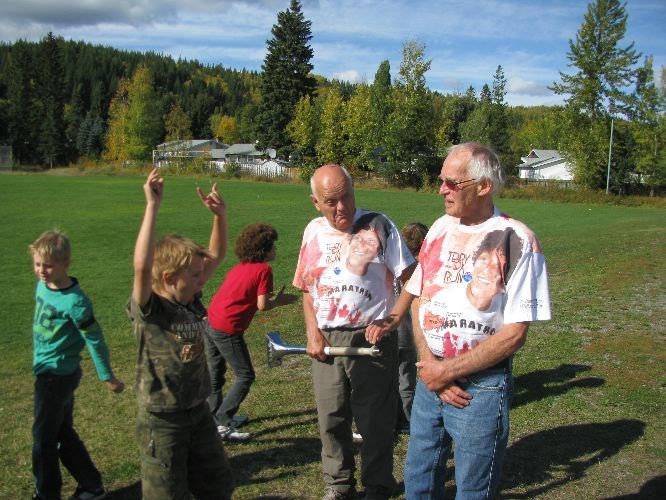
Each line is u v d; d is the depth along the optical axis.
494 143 77.19
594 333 8.17
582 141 52.72
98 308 10.21
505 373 2.89
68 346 3.69
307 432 5.08
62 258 3.62
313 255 3.88
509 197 47.97
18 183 45.91
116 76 143.75
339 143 62.88
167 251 3.12
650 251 16.80
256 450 4.74
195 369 3.18
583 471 4.39
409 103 53.16
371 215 3.90
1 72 133.00
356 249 3.76
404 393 5.05
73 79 137.75
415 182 54.28
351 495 3.97
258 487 4.15
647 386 6.09
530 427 5.17
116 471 4.36
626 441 4.86
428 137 53.97
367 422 3.79
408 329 4.96
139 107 84.81
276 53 81.31
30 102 93.44
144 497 3.15
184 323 3.18
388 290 3.85
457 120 91.00
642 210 39.88
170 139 86.88
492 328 2.84
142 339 3.12
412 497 3.17
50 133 89.25
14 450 4.77
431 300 2.99
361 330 3.77
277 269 13.70
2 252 15.89
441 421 3.09
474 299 2.84
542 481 4.26
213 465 3.32
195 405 3.18
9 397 6.14
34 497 3.81
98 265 14.23
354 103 62.72
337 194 3.69
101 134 104.19
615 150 51.84
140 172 68.75
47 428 3.68
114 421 5.35
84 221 23.16
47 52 109.12
